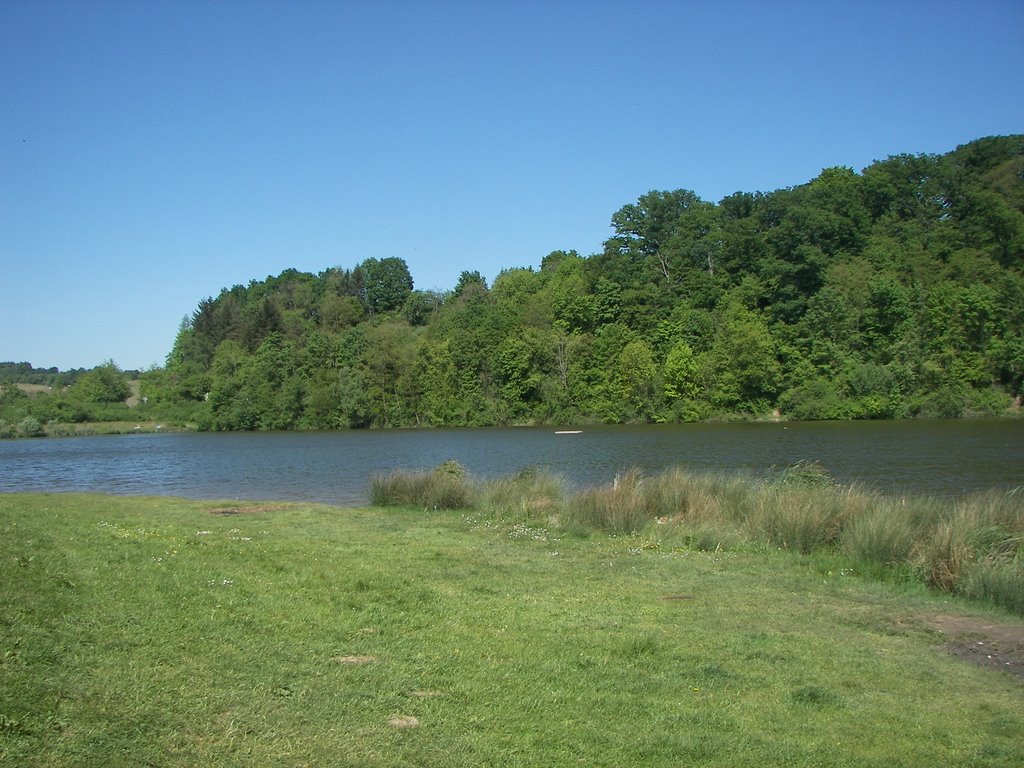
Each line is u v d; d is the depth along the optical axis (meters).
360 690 7.41
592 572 14.49
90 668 6.98
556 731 6.94
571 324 93.31
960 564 13.15
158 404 98.94
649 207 104.62
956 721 7.64
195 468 45.69
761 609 11.82
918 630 10.80
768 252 87.56
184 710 6.39
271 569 12.41
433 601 11.28
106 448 67.25
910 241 86.69
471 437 68.75
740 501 19.83
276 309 109.38
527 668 8.55
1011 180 90.75
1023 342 69.38
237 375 94.44
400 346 93.62
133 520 20.36
